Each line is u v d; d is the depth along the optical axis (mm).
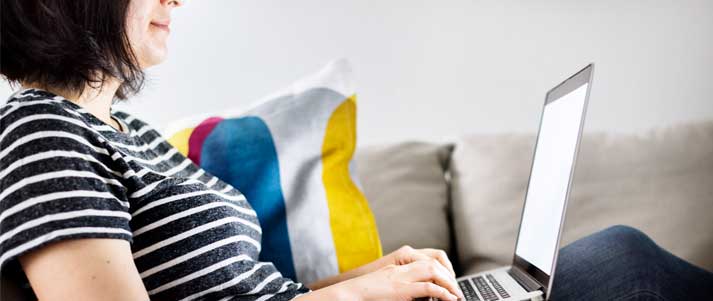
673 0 1736
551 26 1793
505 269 1180
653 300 875
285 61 1816
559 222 883
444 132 1839
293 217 1171
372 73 1837
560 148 992
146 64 900
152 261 797
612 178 1378
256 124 1249
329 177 1241
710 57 1726
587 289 966
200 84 1789
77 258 649
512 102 1823
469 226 1428
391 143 1570
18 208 655
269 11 1805
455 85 1835
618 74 1774
